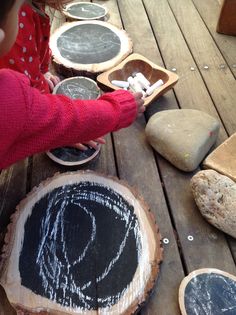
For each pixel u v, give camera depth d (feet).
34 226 2.95
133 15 6.02
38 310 2.53
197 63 5.12
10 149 2.45
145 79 4.51
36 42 3.76
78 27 5.36
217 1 6.56
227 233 3.10
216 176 3.23
